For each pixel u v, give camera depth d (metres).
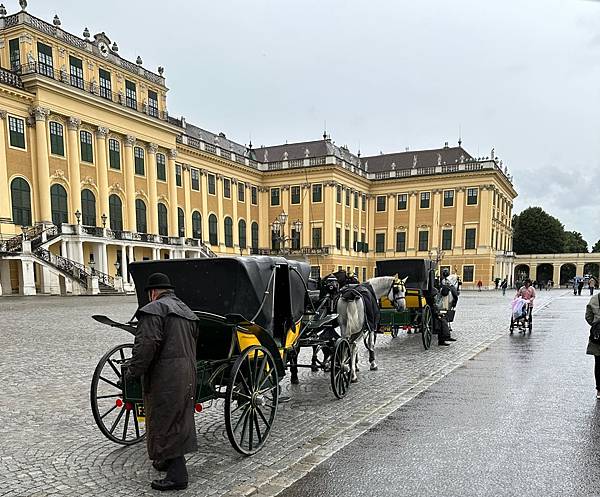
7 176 33.31
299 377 8.95
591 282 43.19
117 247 40.09
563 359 10.54
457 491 4.33
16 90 33.34
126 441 5.39
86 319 17.75
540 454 5.16
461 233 58.62
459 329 16.25
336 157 56.91
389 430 5.94
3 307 22.77
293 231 59.25
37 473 4.71
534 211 85.12
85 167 38.16
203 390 5.10
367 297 9.05
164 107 47.06
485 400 7.26
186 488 4.39
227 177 55.12
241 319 5.00
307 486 4.44
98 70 40.06
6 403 7.09
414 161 67.06
